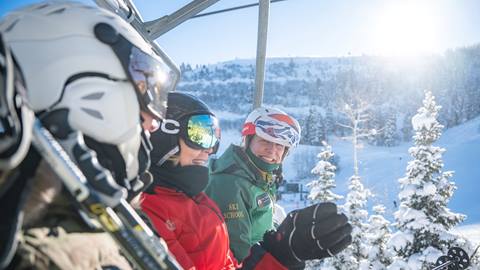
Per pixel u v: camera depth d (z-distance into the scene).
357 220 16.33
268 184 3.37
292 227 1.82
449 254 5.15
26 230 0.86
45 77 1.02
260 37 3.77
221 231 2.29
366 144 125.12
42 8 1.11
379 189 87.62
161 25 3.41
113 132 1.08
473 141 112.94
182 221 2.09
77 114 1.03
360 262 15.55
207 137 2.19
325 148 17.83
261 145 3.36
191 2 3.42
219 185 3.11
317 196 17.31
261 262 1.85
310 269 15.94
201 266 2.11
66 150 0.90
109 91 1.08
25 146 0.74
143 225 0.93
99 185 0.86
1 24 1.08
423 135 15.51
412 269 14.16
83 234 0.96
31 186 0.85
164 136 2.12
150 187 2.12
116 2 2.70
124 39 1.15
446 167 99.38
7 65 0.72
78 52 1.06
